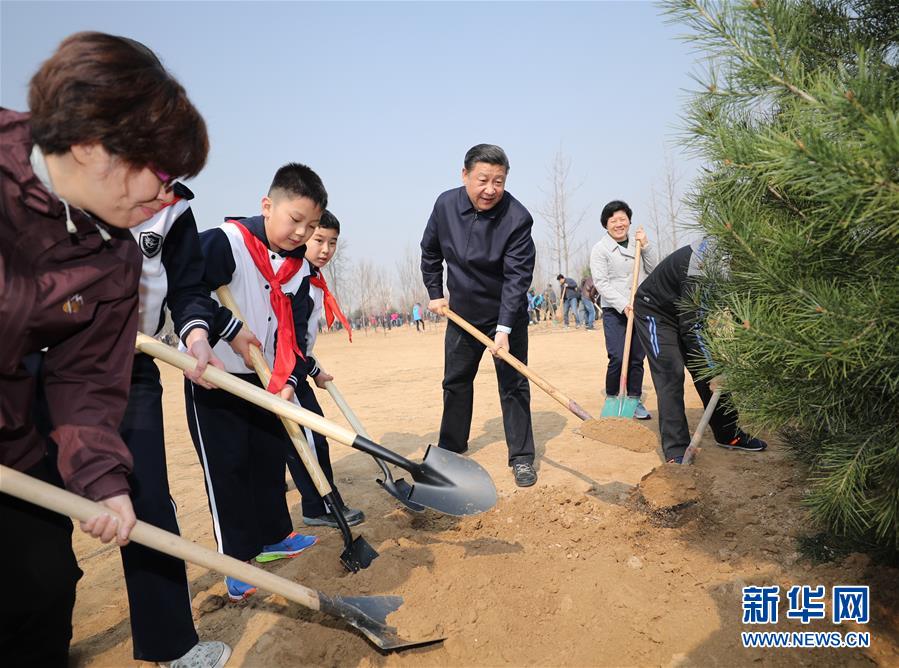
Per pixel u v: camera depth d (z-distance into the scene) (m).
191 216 2.34
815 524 2.76
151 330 2.27
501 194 3.70
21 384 1.64
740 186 2.06
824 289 1.82
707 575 2.61
